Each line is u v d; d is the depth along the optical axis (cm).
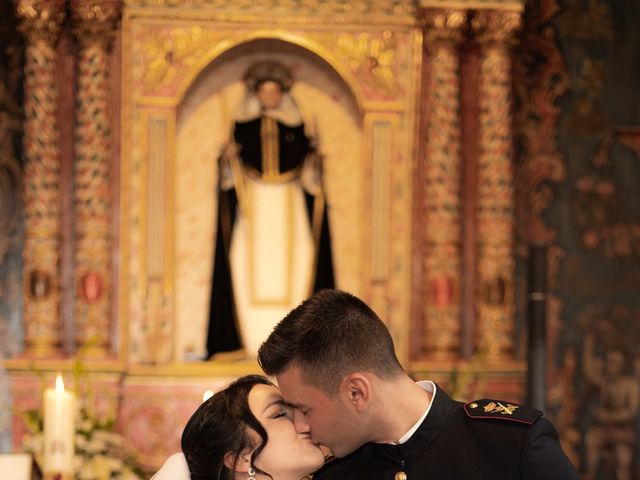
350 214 731
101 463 525
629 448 735
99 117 693
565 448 734
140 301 695
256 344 720
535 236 741
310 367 281
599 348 741
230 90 734
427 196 714
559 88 747
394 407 287
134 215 696
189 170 727
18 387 679
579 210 745
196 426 314
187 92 727
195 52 702
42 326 690
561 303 741
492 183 715
